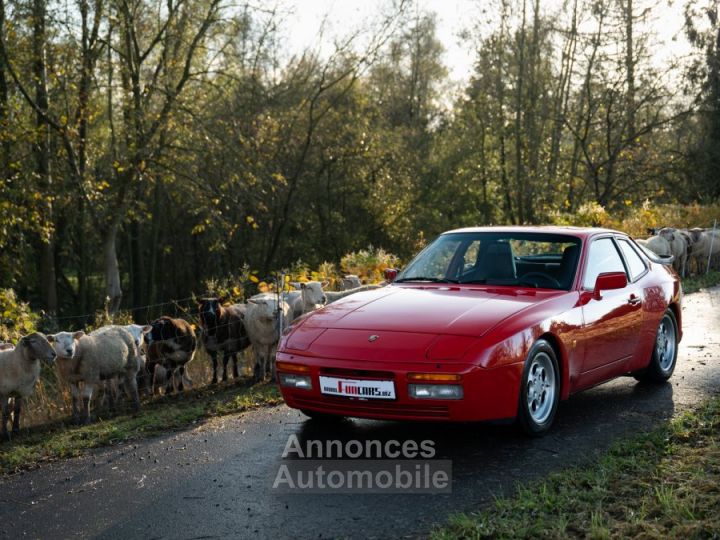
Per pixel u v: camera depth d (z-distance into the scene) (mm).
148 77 24469
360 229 40375
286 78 31250
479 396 5168
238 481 5051
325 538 4043
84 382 7879
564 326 5898
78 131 22469
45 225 19859
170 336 9430
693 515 3967
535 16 34969
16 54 20344
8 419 7379
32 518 4590
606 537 3758
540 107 36719
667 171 34938
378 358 5285
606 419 6215
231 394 8445
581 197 36812
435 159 47969
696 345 9438
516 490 4570
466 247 6898
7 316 10719
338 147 36500
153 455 5820
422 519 4238
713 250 18344
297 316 10664
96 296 39219
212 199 23625
